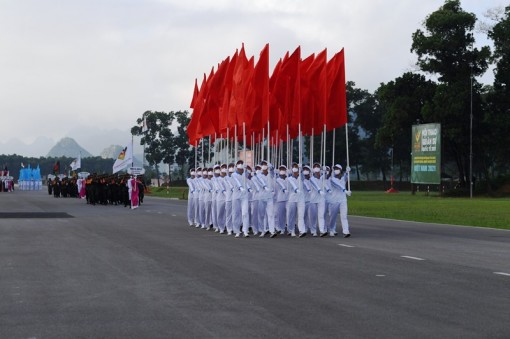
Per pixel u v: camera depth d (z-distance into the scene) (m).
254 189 23.98
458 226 29.11
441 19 82.88
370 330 8.72
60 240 21.45
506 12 83.50
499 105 83.81
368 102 133.00
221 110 29.72
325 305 10.44
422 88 85.62
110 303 10.66
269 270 14.45
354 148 130.50
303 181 23.89
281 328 8.85
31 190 123.06
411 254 17.73
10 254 17.47
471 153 78.50
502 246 20.00
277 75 27.55
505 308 10.18
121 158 70.06
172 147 146.12
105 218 33.97
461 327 8.88
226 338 8.33
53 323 9.22
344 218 23.50
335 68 26.31
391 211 42.97
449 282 12.79
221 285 12.41
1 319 9.48
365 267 14.97
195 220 28.45
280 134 29.17
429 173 76.75
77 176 79.38
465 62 84.88
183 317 9.58
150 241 21.31
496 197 81.19
